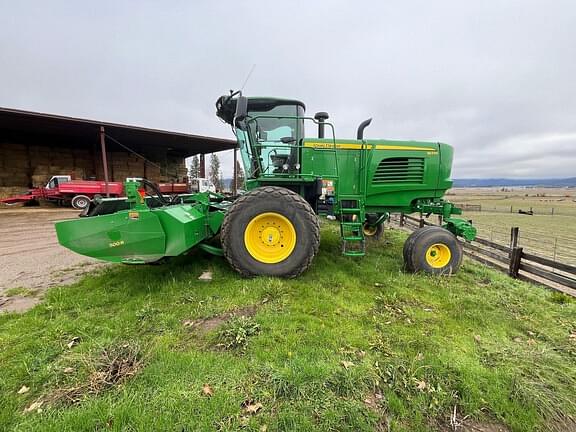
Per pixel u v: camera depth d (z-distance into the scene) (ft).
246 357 6.20
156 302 8.75
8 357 6.23
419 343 6.85
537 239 33.96
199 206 11.23
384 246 17.26
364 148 13.04
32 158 47.73
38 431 4.49
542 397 5.41
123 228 9.18
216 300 8.85
